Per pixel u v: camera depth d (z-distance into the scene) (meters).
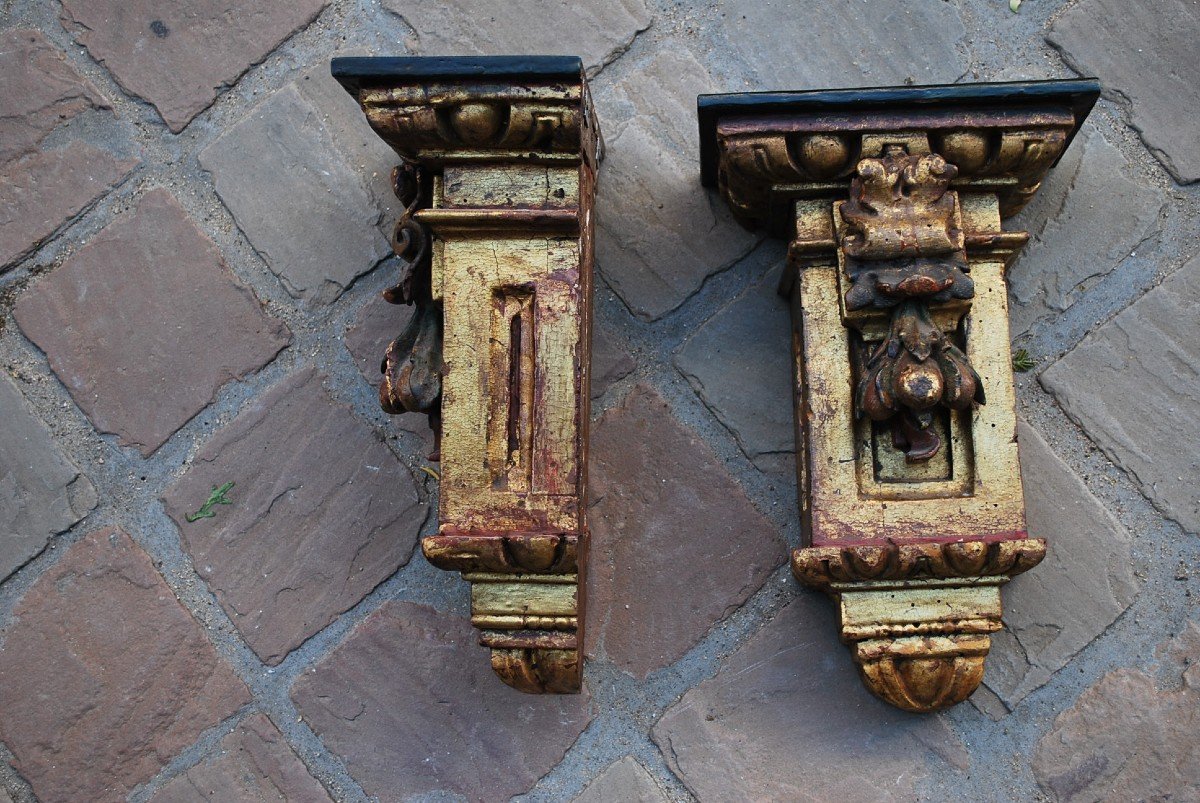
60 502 0.97
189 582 0.95
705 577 0.92
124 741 0.94
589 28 0.99
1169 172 0.93
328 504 0.95
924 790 0.88
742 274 0.95
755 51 0.98
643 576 0.92
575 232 0.79
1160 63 0.95
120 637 0.95
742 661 0.91
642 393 0.94
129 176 1.00
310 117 1.00
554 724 0.92
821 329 0.83
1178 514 0.89
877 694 0.85
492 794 0.91
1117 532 0.90
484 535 0.78
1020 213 0.94
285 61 1.00
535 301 0.80
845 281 0.82
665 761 0.90
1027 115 0.78
